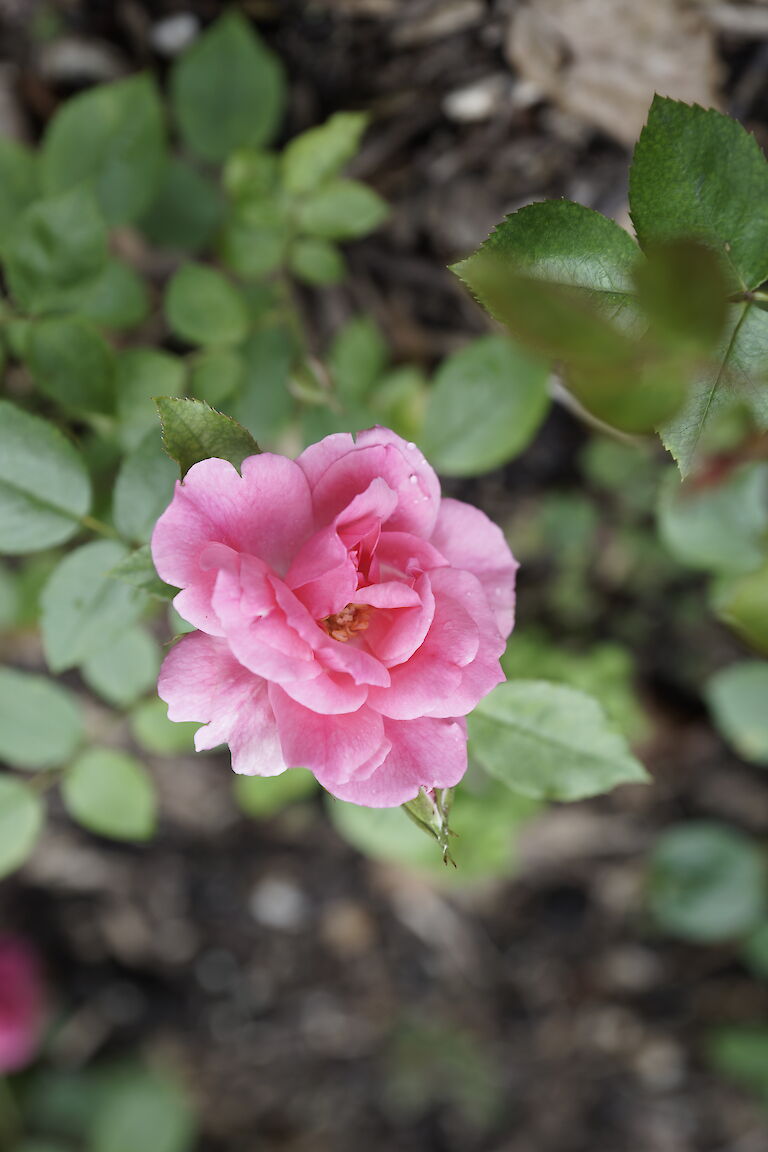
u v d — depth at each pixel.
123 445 0.47
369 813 0.46
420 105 0.55
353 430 0.47
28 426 0.40
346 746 0.36
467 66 0.54
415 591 0.36
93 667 0.45
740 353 0.36
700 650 0.64
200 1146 0.73
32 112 0.55
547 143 0.55
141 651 0.45
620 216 0.54
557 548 0.62
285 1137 0.74
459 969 0.73
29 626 0.55
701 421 0.36
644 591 0.63
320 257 0.48
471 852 0.52
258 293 0.49
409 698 0.36
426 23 0.53
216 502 0.36
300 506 0.36
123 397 0.46
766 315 0.36
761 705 0.54
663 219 0.36
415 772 0.36
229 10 0.54
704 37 0.52
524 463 0.61
